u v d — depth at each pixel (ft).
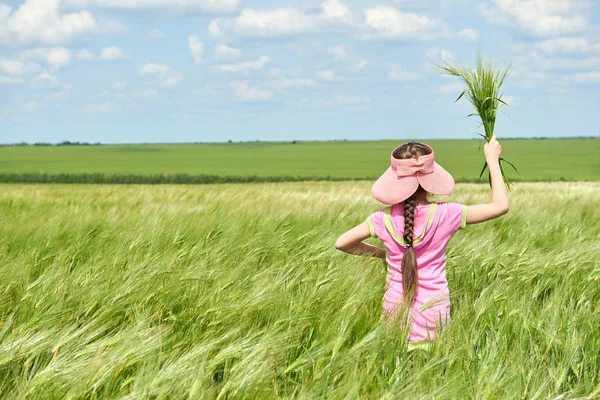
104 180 233.96
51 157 399.65
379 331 8.83
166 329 10.03
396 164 9.35
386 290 10.52
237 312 10.44
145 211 28.84
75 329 10.09
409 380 7.82
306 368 8.48
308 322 10.09
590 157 355.56
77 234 18.52
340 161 346.74
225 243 16.74
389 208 9.73
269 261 15.65
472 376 8.25
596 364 9.22
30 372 8.71
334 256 14.48
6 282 12.59
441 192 9.24
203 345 8.92
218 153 445.78
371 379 7.94
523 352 9.18
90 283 12.07
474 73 10.16
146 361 8.38
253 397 7.62
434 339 9.27
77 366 8.08
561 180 211.41
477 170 262.88
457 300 12.42
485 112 10.06
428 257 9.49
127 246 16.39
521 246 17.40
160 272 12.82
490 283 13.85
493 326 10.25
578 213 30.12
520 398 7.82
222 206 31.14
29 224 21.79
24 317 10.50
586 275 14.28
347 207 29.43
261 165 317.83
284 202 38.58
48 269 13.26
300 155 411.34
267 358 8.61
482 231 21.07
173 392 7.53
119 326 10.71
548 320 10.30
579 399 7.97
